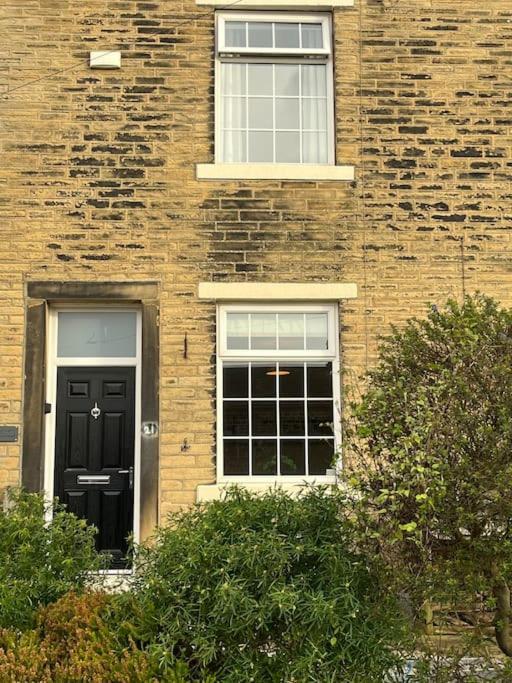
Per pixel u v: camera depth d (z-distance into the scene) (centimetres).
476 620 451
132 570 509
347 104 794
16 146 763
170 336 752
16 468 726
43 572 440
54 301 759
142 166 770
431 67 804
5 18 780
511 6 817
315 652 371
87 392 773
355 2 809
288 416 768
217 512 438
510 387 434
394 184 784
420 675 416
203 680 372
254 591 394
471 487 411
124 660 363
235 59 806
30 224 756
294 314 780
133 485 759
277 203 773
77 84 776
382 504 412
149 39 788
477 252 780
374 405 443
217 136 791
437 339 470
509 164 795
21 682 353
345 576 400
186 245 762
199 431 743
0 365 739
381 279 770
